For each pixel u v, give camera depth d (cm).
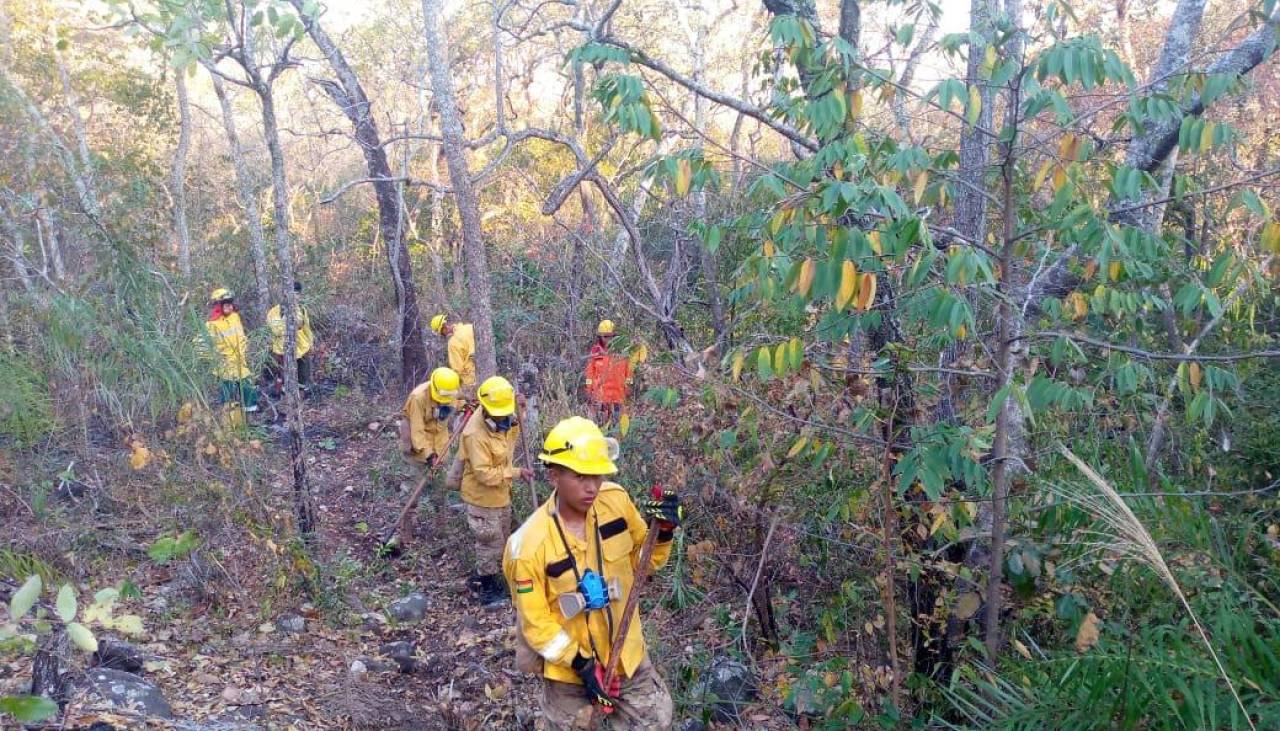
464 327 1038
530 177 1148
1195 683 313
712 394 471
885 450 400
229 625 578
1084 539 386
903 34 413
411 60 1590
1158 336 568
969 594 400
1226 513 436
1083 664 338
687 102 1155
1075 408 365
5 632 304
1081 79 344
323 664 560
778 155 1186
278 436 1054
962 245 381
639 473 607
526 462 709
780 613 528
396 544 759
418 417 782
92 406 715
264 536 618
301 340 1235
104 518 660
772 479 464
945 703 411
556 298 1083
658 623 535
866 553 457
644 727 384
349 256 1552
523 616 360
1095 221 356
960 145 476
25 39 945
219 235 1404
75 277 728
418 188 1533
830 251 337
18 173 754
